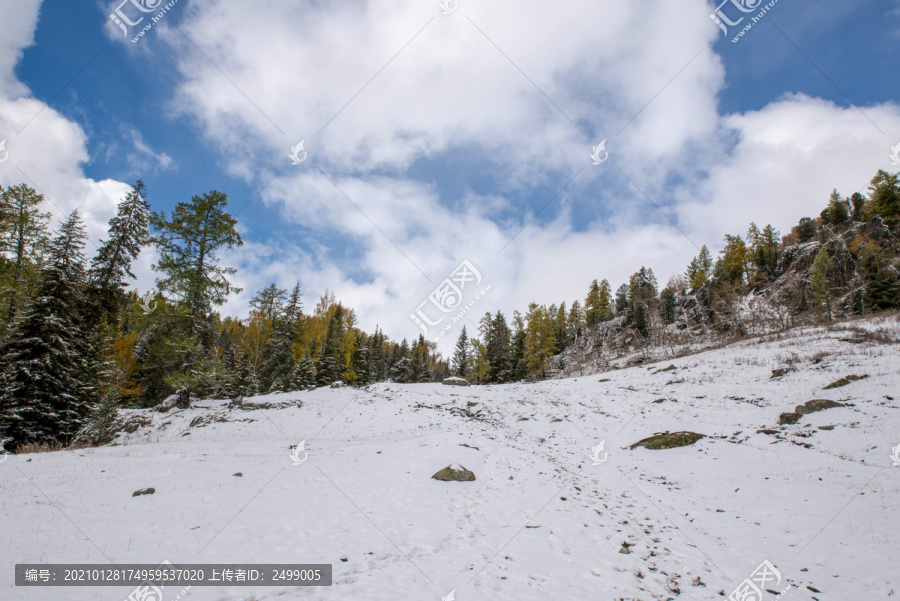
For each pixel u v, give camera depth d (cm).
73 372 1938
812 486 1113
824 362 2261
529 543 766
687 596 595
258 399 2881
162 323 2216
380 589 551
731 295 5812
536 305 5778
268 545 666
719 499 1122
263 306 4431
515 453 1591
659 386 2684
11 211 2244
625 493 1178
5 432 1670
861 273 4950
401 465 1291
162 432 2136
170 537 662
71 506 769
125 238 2627
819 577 679
